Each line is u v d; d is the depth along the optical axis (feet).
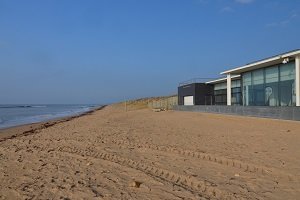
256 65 85.71
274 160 29.96
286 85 78.48
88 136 56.54
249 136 47.50
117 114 155.43
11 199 21.56
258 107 76.38
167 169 28.35
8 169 30.94
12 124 127.34
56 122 119.65
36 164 32.86
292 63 75.82
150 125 78.02
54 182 25.29
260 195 20.53
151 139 49.32
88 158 34.96
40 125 106.63
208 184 23.22
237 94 123.54
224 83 137.80
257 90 93.09
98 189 22.97
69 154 38.06
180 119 94.22
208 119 85.35
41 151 41.42
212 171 27.09
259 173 25.84
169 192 21.79
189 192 21.65
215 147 39.17
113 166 30.58
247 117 77.97
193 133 56.03
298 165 27.73
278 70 82.12
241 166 28.43
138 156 35.22
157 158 33.65
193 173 26.63
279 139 42.63
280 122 61.00
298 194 20.54
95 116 155.84
